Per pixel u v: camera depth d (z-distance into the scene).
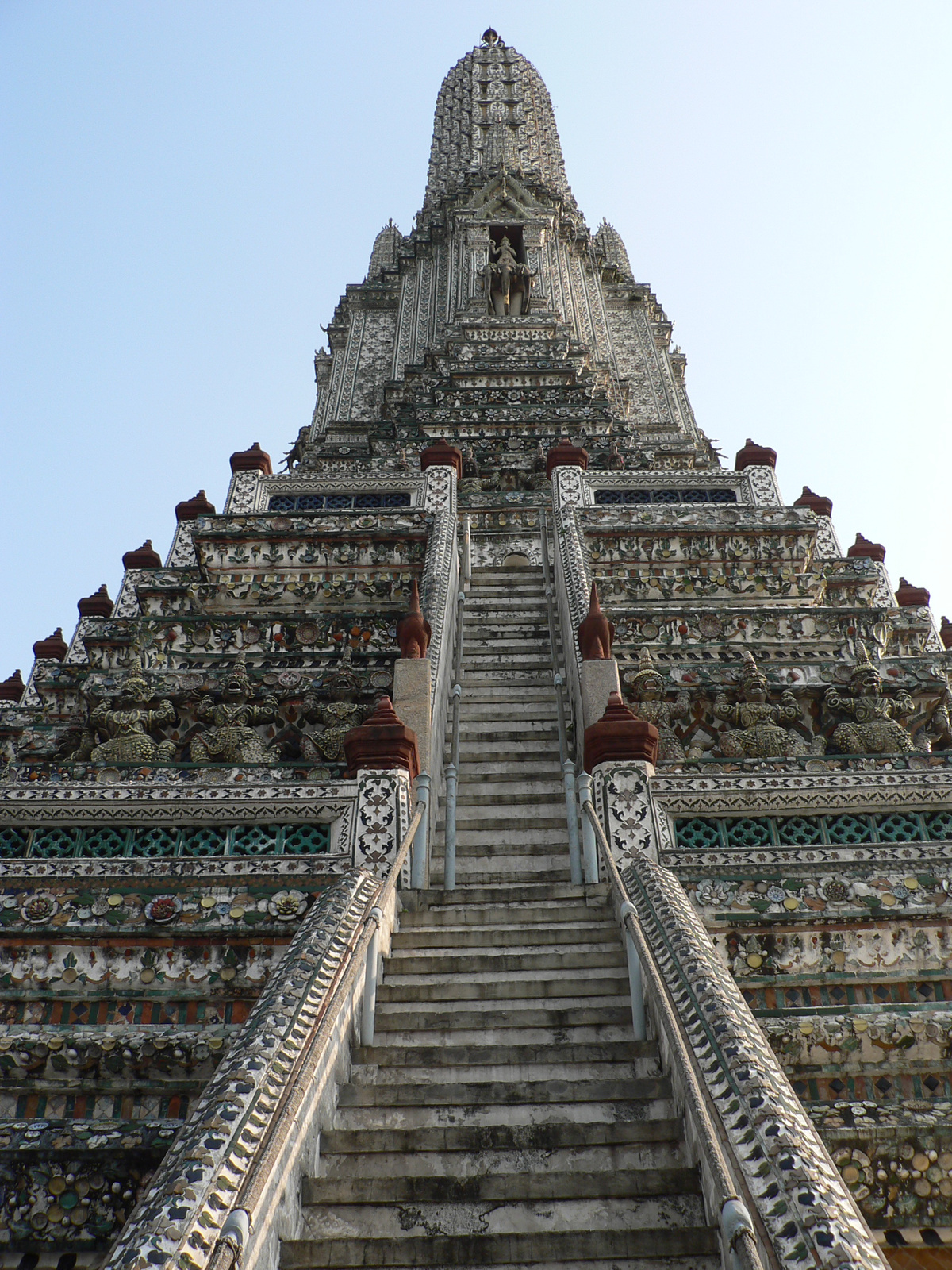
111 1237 6.38
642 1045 6.46
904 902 8.09
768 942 7.99
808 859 8.37
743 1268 3.66
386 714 9.56
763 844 8.81
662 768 9.43
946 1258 6.18
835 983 7.82
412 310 35.88
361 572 15.44
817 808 8.89
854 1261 3.58
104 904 8.11
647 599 15.09
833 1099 7.08
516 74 46.62
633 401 34.38
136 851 8.79
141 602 15.64
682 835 8.88
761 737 11.37
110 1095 7.18
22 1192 6.50
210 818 8.86
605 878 8.67
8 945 7.98
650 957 5.98
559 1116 5.96
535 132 43.53
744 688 11.85
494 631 14.96
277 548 15.52
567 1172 5.42
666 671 12.27
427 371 29.08
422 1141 5.71
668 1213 5.24
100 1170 6.55
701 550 15.57
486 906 8.36
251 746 11.20
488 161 39.47
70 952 7.96
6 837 8.85
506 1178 5.39
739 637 13.78
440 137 45.38
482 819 10.66
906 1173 6.49
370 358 35.31
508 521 18.12
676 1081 5.89
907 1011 7.50
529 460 22.19
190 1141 4.42
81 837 8.84
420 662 10.90
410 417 26.20
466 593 16.02
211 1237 3.88
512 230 33.88
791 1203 3.92
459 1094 6.08
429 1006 7.09
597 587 14.79
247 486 17.28
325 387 37.41
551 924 8.23
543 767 11.70
